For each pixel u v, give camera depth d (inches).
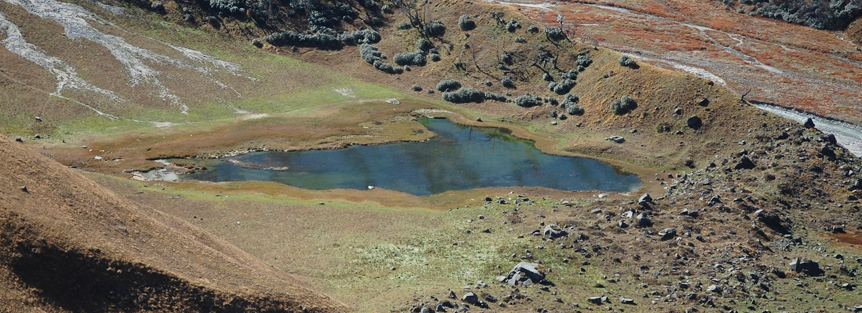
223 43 4692.4
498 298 2031.3
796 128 3535.9
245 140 3700.8
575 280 2225.6
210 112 3983.8
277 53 4771.2
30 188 1915.6
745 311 2017.7
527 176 3449.8
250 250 2393.0
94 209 1988.2
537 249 2466.8
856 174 3105.3
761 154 3388.3
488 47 4817.9
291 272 2226.9
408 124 4101.9
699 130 3718.0
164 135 3646.7
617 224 2664.9
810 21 6127.0
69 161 3218.5
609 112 4033.0
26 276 1632.6
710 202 2837.1
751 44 5615.2
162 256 1909.4
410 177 3388.3
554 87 4389.8
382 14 5334.6
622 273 2290.8
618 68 4269.2
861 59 5374.0
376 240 2588.6
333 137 3838.6
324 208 2908.5
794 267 2303.2
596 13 6190.9
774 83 4768.7
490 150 3794.3
